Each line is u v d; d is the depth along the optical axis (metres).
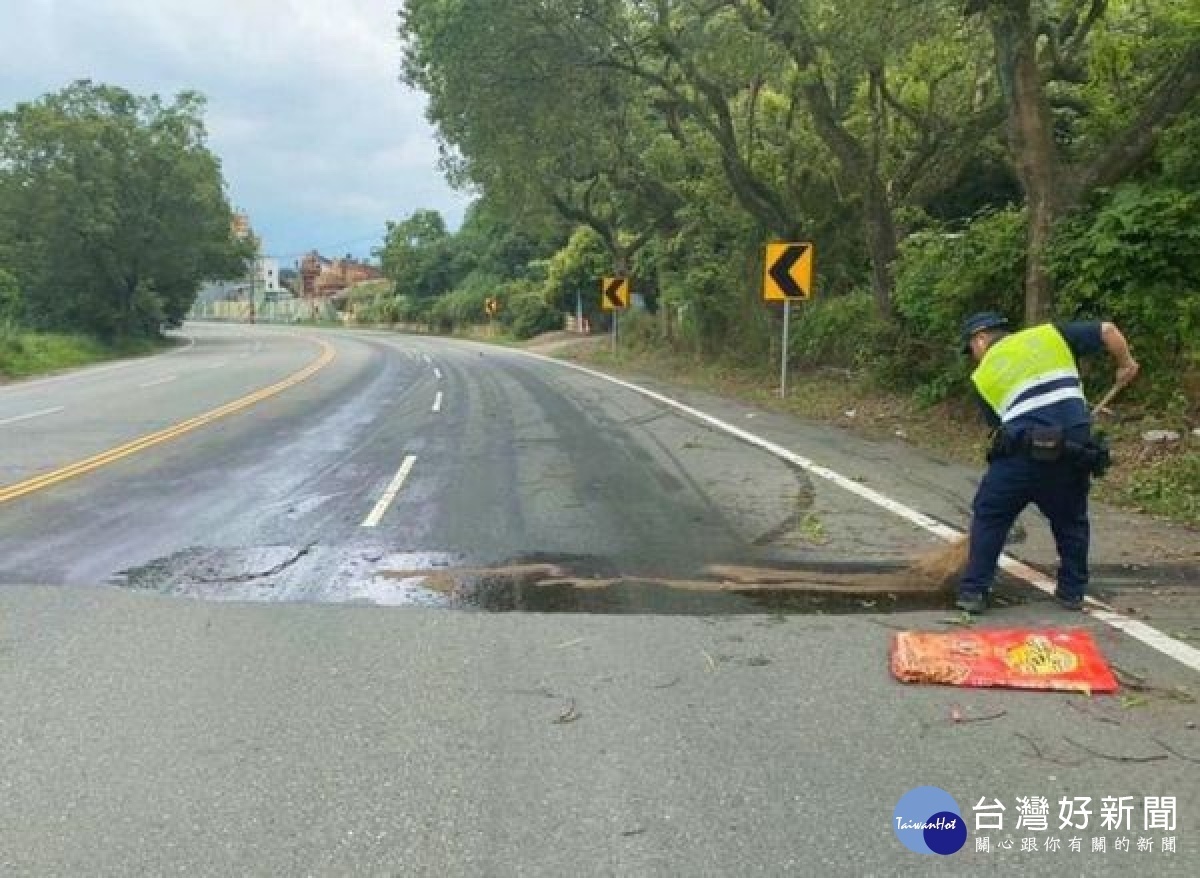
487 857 3.29
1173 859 3.27
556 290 49.53
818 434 12.80
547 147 21.86
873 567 6.57
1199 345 9.78
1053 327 5.57
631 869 3.21
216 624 5.63
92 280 50.75
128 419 15.84
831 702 4.46
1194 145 10.63
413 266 80.06
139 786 3.80
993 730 4.16
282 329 86.12
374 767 3.91
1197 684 4.59
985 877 3.18
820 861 3.25
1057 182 11.30
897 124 20.45
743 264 23.72
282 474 10.60
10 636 5.47
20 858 3.34
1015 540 7.03
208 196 52.88
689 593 6.10
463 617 5.70
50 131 46.59
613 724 4.26
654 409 16.61
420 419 15.69
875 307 17.44
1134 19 14.76
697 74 19.31
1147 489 8.25
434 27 19.39
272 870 3.25
